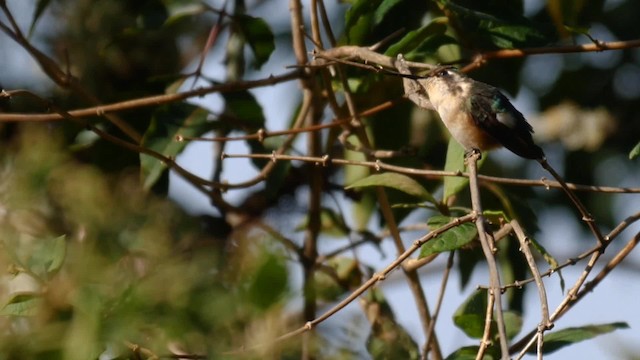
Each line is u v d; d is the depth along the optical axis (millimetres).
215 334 5234
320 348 5641
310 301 6633
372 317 9852
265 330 5242
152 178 9805
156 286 5285
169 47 11359
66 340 5352
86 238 5633
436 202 9281
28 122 9430
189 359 5750
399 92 10992
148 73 11125
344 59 9828
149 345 5781
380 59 9414
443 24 9844
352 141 10758
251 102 10383
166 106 10234
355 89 10656
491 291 7270
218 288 5297
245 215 10234
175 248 5852
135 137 10219
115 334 5230
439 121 11305
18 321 6070
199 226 7527
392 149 11133
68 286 5805
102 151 10352
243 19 10688
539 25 10430
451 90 9906
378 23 10312
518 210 10898
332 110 10602
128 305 5238
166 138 10086
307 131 10023
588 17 12320
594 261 8219
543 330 7129
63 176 5945
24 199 6074
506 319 9188
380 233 11328
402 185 9164
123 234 5625
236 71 11227
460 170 9773
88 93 10000
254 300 5039
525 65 12477
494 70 11422
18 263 6430
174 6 10633
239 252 5426
